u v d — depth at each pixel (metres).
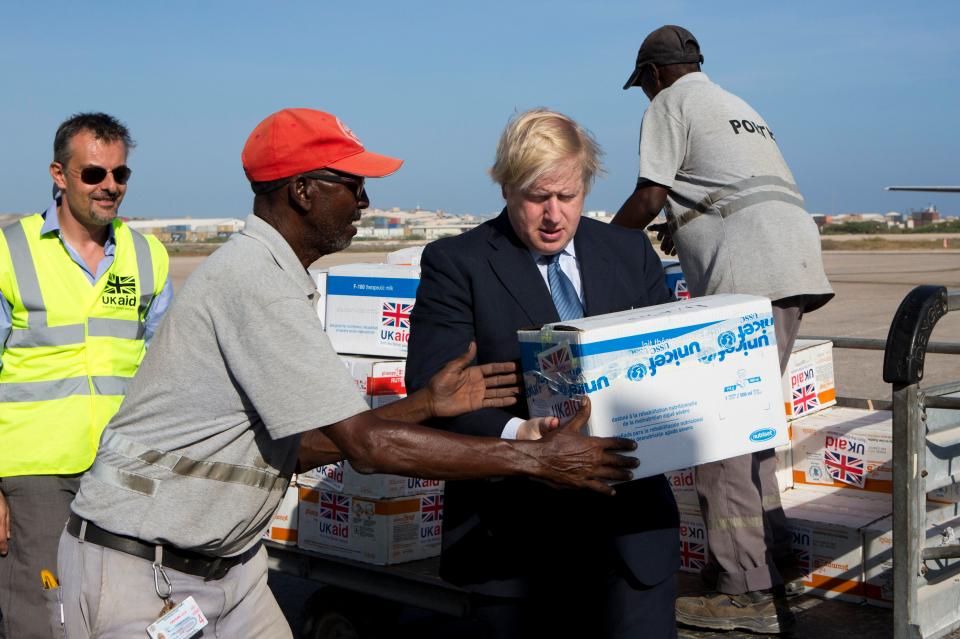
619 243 2.75
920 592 2.50
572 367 2.29
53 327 3.49
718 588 3.46
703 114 3.70
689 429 2.36
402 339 4.21
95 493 2.28
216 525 2.27
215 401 2.23
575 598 2.67
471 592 2.70
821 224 113.62
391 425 2.19
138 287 3.66
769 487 3.58
